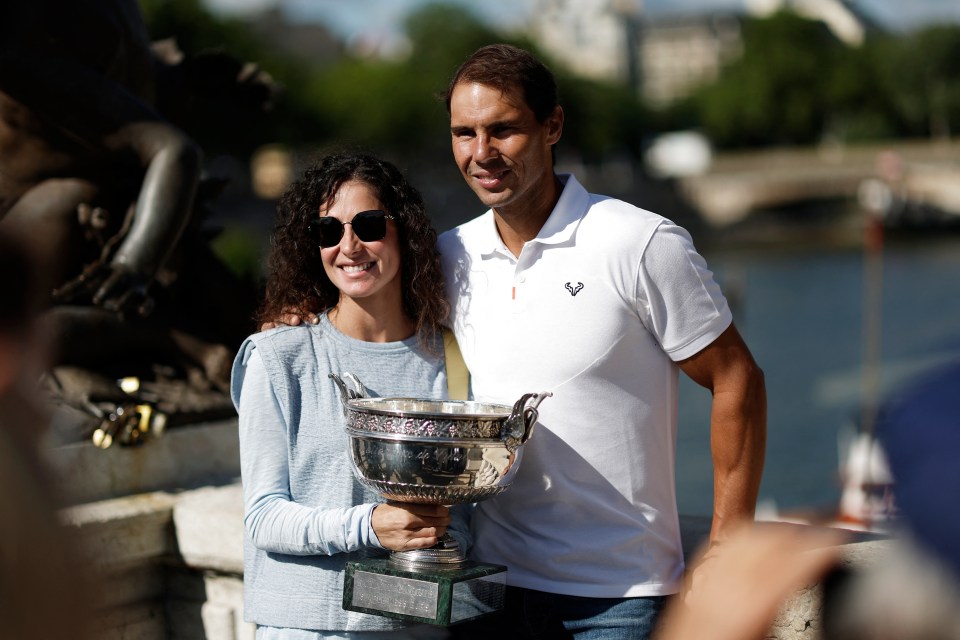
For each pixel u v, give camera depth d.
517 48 3.34
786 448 23.36
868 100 100.62
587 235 3.27
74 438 4.80
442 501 3.07
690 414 24.73
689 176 77.56
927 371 1.64
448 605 3.00
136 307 5.21
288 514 3.15
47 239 5.39
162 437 5.04
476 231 3.48
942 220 69.38
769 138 104.69
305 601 3.21
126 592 4.45
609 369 3.26
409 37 84.12
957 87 96.31
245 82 6.48
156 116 5.44
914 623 1.54
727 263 62.53
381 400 3.20
